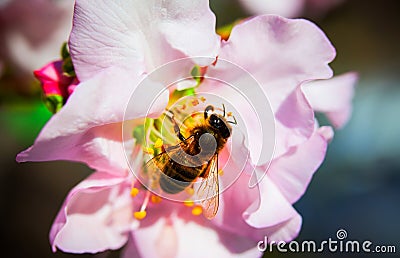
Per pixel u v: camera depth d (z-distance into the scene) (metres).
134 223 0.13
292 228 0.13
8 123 0.17
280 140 0.12
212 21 0.12
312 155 0.12
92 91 0.11
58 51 0.16
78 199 0.13
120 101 0.11
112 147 0.12
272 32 0.12
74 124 0.11
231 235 0.13
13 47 0.16
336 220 0.19
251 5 0.18
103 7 0.11
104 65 0.12
